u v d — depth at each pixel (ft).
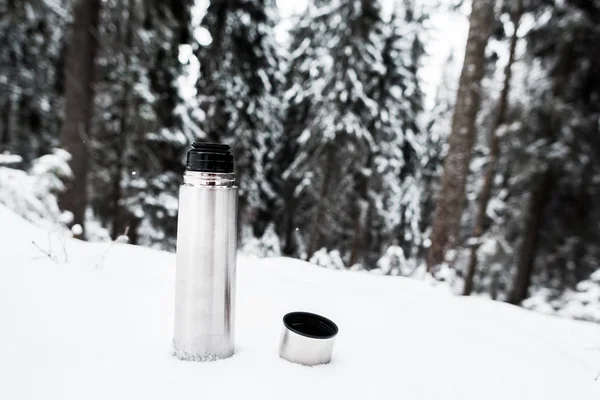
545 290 22.84
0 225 7.93
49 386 2.87
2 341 3.53
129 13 17.44
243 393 2.98
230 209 3.51
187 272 3.43
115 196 25.54
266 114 35.96
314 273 12.58
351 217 36.55
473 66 17.70
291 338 3.61
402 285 13.65
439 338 5.25
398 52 36.55
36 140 28.12
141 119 23.93
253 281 7.64
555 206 21.45
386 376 3.64
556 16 19.13
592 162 19.66
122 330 4.13
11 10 17.34
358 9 30.66
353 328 5.21
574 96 19.35
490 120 22.50
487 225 25.82
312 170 34.50
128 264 7.66
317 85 35.63
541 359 5.14
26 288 4.92
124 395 2.82
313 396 3.07
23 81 26.50
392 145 37.40
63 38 24.94
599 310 16.99
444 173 18.60
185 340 3.46
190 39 25.05
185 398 2.84
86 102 14.98
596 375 4.81
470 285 21.63
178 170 28.07
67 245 8.27
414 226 43.75
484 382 4.01
